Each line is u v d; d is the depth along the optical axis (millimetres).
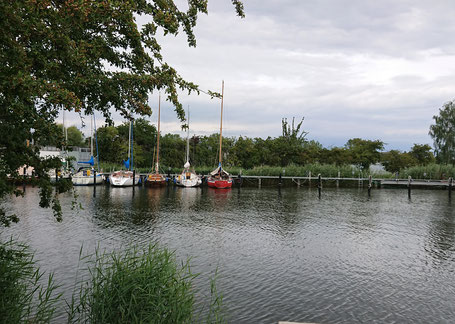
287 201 31281
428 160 61250
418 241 16859
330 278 11711
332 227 19922
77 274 11305
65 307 8617
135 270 7094
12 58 4285
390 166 58594
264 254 14375
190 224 20328
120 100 5996
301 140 59594
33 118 4965
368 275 12055
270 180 48344
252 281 11305
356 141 58750
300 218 22672
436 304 9820
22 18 4441
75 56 4934
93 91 5891
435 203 30906
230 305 9484
